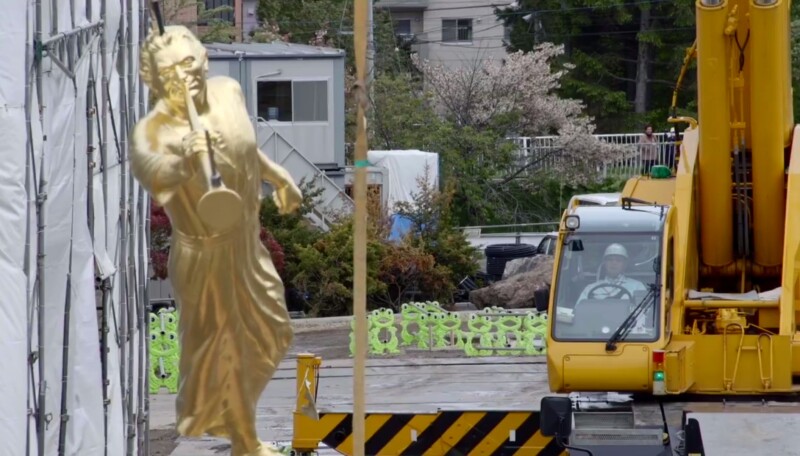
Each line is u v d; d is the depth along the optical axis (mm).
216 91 10398
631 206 29828
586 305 28781
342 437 31062
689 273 30078
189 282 10164
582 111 118750
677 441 26250
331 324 63625
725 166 29609
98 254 29938
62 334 25453
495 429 30344
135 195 35625
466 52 137875
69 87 25938
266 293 10500
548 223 99688
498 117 108000
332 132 86625
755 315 29594
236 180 10078
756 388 28266
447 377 51219
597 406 28547
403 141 100812
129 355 33906
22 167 21781
